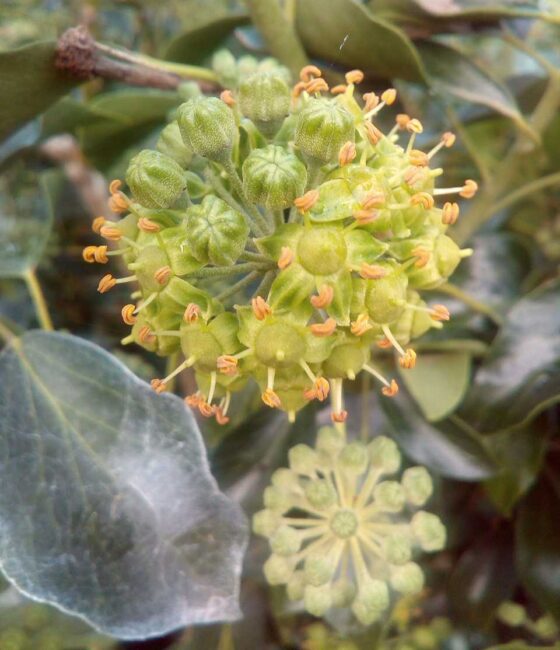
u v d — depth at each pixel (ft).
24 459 0.28
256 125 0.26
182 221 0.24
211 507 0.27
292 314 0.23
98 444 0.28
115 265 0.51
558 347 0.33
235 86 0.35
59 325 0.51
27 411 0.29
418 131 0.25
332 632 0.39
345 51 0.35
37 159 0.49
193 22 0.51
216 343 0.24
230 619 0.26
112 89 0.48
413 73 0.35
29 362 0.29
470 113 0.44
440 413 0.36
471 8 0.36
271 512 0.31
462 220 0.41
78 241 0.51
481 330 0.38
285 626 0.40
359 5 0.33
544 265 0.45
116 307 0.51
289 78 0.33
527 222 0.48
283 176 0.22
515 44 0.38
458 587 0.39
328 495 0.30
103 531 0.27
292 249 0.23
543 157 0.44
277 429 0.35
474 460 0.35
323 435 0.31
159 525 0.27
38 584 0.26
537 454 0.35
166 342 0.25
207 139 0.24
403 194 0.24
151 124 0.43
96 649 0.41
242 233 0.23
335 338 0.24
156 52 0.53
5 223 0.49
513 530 0.40
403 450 0.36
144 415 0.28
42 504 0.27
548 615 0.37
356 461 0.30
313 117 0.23
